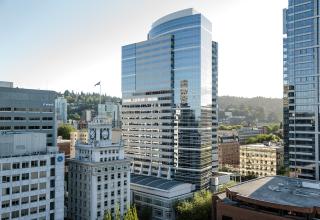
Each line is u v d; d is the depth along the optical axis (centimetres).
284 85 19300
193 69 19300
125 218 12625
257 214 9081
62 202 12662
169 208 15762
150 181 17612
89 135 15375
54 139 15412
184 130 19475
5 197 11169
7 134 11906
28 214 11700
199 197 15000
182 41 19875
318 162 17050
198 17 19200
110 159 14988
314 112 17275
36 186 11931
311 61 17512
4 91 13812
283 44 19550
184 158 19400
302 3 17988
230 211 9731
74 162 15075
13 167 11375
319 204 9031
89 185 14225
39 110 14888
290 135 18225
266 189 10775
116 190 14900
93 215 14025
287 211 8838
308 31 17675
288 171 18912
